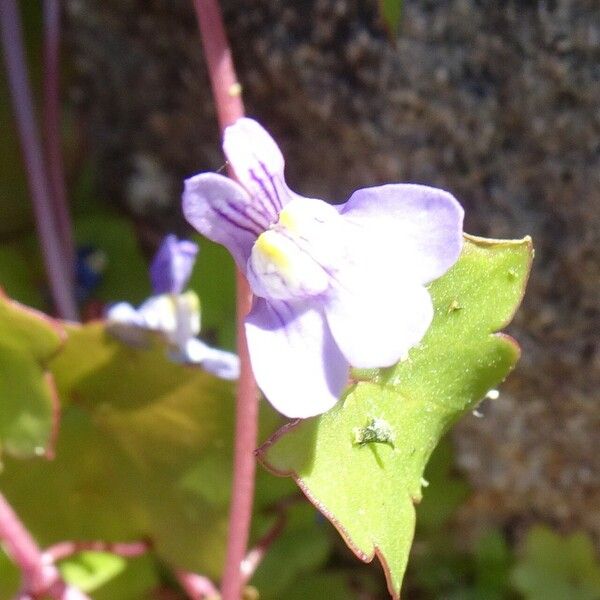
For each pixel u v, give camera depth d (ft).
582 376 0.18
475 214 0.17
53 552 0.16
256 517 0.18
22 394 0.15
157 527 0.17
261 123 0.19
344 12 0.17
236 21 0.18
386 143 0.17
